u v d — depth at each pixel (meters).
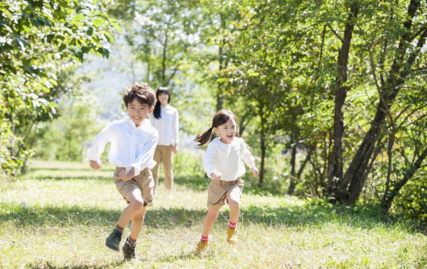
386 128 10.20
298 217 7.93
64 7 8.03
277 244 5.63
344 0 9.52
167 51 27.45
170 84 28.36
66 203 8.79
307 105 13.03
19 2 7.79
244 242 5.71
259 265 4.57
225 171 5.24
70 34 7.70
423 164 11.32
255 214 8.05
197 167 33.84
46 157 51.19
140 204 4.53
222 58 18.03
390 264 4.73
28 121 20.78
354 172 11.19
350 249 5.38
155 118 9.81
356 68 10.57
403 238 6.23
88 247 5.33
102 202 9.15
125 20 24.39
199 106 29.66
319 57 11.55
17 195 9.99
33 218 6.89
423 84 9.73
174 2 24.05
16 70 9.20
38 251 5.00
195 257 4.94
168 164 10.09
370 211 9.23
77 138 50.09
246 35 11.45
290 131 19.12
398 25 9.37
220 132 5.26
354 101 11.63
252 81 16.44
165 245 5.57
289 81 14.59
